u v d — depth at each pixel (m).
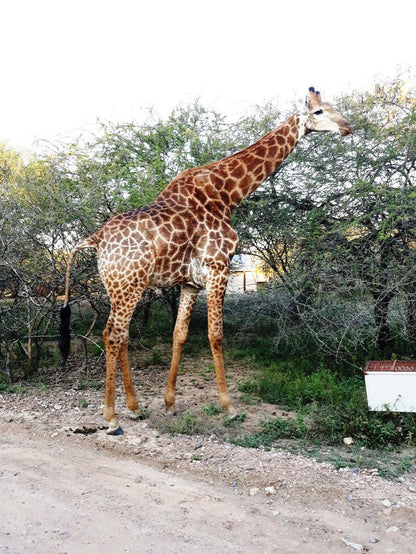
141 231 4.56
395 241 5.97
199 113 7.29
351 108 6.31
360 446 4.26
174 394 5.05
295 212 6.79
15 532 2.97
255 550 2.85
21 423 4.77
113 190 6.39
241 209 6.79
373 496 3.42
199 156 6.93
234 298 8.54
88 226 6.31
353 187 5.93
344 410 4.74
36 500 3.36
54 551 2.79
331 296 6.00
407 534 3.02
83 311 9.27
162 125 7.23
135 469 3.88
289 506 3.34
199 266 4.85
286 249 6.83
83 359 7.25
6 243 6.15
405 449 4.21
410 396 4.37
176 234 4.66
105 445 4.30
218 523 3.13
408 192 5.66
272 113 7.09
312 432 4.52
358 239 6.14
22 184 6.49
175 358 5.03
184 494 3.50
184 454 4.11
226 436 4.50
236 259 8.58
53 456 4.10
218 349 4.88
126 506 3.32
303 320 6.35
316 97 5.09
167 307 9.88
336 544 2.92
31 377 6.44
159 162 6.51
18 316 6.95
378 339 6.81
